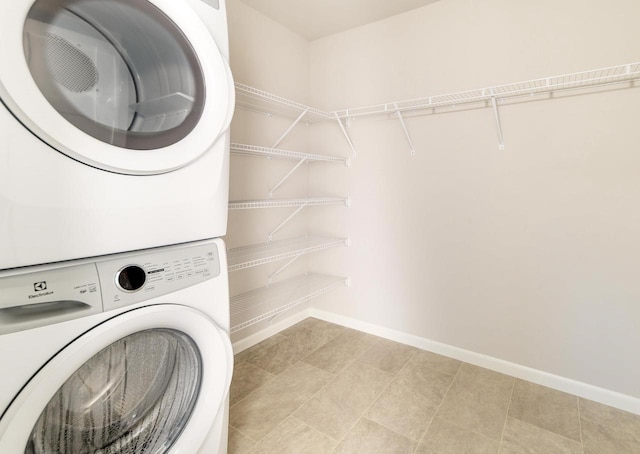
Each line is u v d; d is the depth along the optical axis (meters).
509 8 1.68
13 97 0.57
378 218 2.26
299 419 1.52
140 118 0.86
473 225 1.90
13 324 0.60
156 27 0.84
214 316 0.98
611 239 1.54
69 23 0.70
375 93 2.18
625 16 1.42
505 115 1.74
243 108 2.01
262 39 2.09
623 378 1.58
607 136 1.50
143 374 0.91
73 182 0.67
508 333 1.86
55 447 0.75
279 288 2.28
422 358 2.05
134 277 0.78
